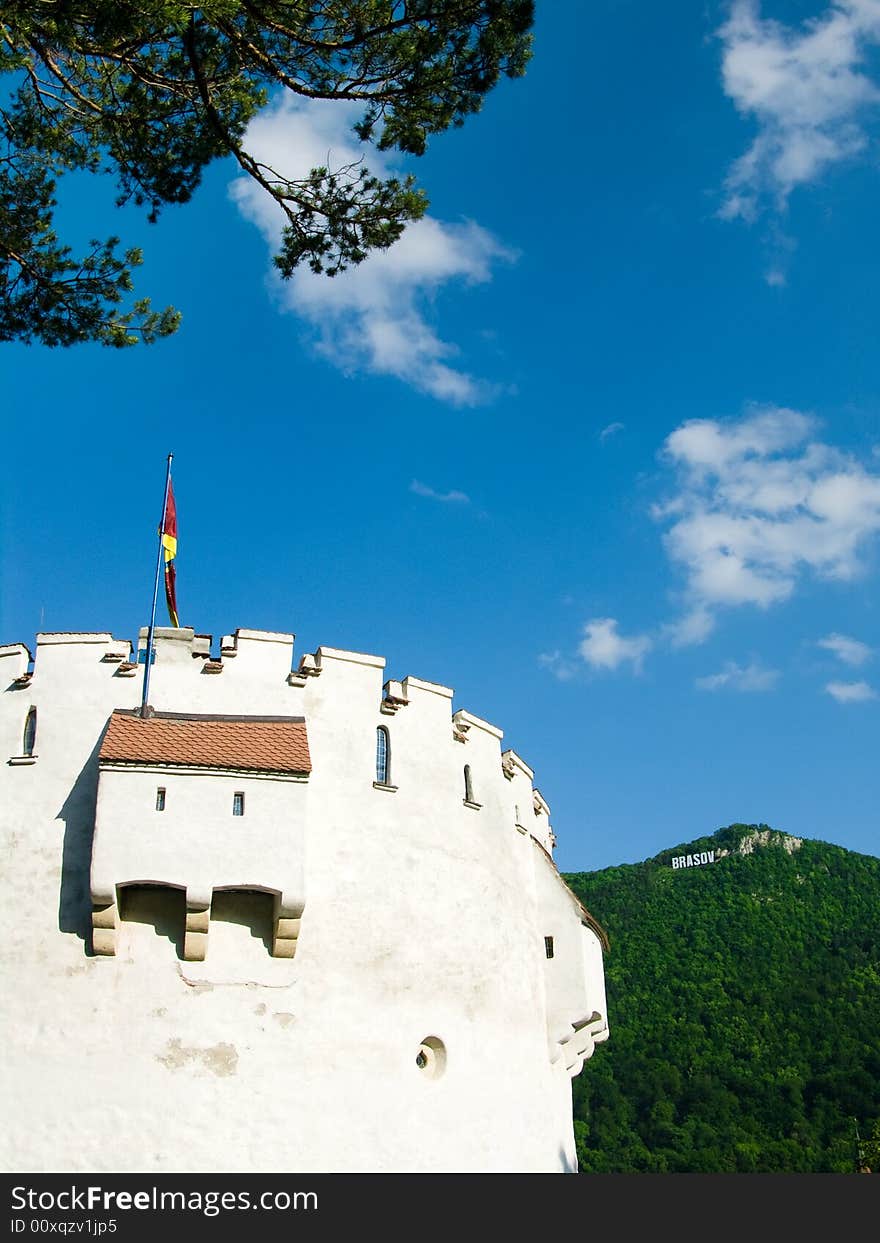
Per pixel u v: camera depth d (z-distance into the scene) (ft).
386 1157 95.96
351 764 105.81
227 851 93.09
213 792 94.27
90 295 91.40
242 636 105.29
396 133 88.22
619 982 501.97
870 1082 371.76
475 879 112.47
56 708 100.37
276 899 94.48
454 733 116.16
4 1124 88.63
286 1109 93.09
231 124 88.69
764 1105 376.07
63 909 94.32
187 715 101.14
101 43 79.56
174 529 109.81
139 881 91.30
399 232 92.22
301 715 104.47
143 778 93.61
